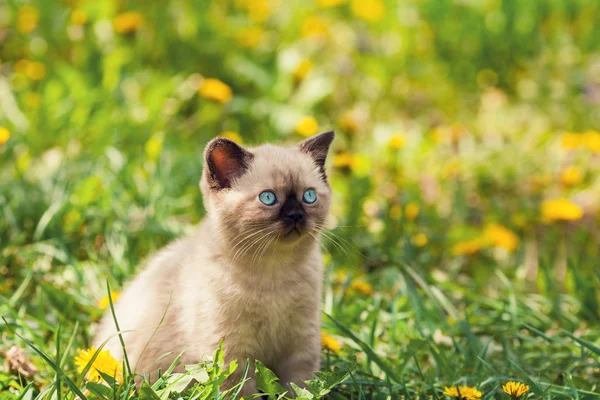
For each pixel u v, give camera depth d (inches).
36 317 47.1
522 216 57.4
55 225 51.5
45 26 68.4
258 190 41.8
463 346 47.1
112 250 51.0
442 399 42.7
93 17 66.6
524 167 61.4
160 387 40.3
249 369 42.2
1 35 68.6
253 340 41.9
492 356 46.8
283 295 41.9
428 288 48.9
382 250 53.7
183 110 64.1
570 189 59.4
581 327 49.2
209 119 62.0
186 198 55.0
